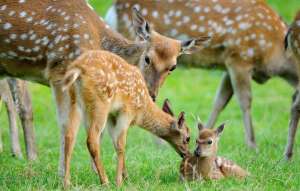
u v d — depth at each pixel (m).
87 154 15.41
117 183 12.14
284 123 19.69
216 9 17.11
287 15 30.83
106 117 11.94
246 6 17.17
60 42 12.98
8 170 13.62
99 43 13.41
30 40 13.06
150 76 13.92
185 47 14.29
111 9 17.28
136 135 17.42
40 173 13.22
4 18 13.12
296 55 15.16
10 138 15.48
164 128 13.29
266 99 22.47
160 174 13.02
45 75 13.23
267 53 17.16
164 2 17.12
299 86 15.19
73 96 12.01
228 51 17.09
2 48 13.21
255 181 12.19
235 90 17.09
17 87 15.02
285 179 12.44
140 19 14.23
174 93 22.97
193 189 11.56
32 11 13.12
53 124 18.58
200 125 12.59
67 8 13.16
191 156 12.47
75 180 12.44
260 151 15.95
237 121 19.80
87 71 11.73
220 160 12.59
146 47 13.95
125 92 12.24
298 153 15.65
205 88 23.89
